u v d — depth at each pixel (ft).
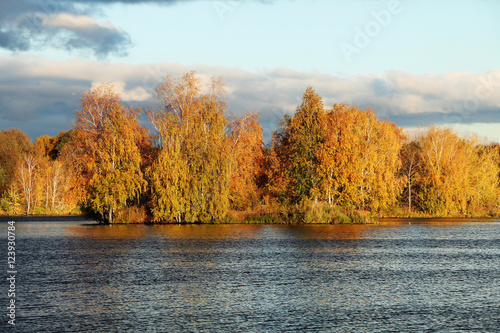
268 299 102.12
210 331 82.28
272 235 217.77
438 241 200.95
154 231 234.38
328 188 275.59
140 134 270.46
